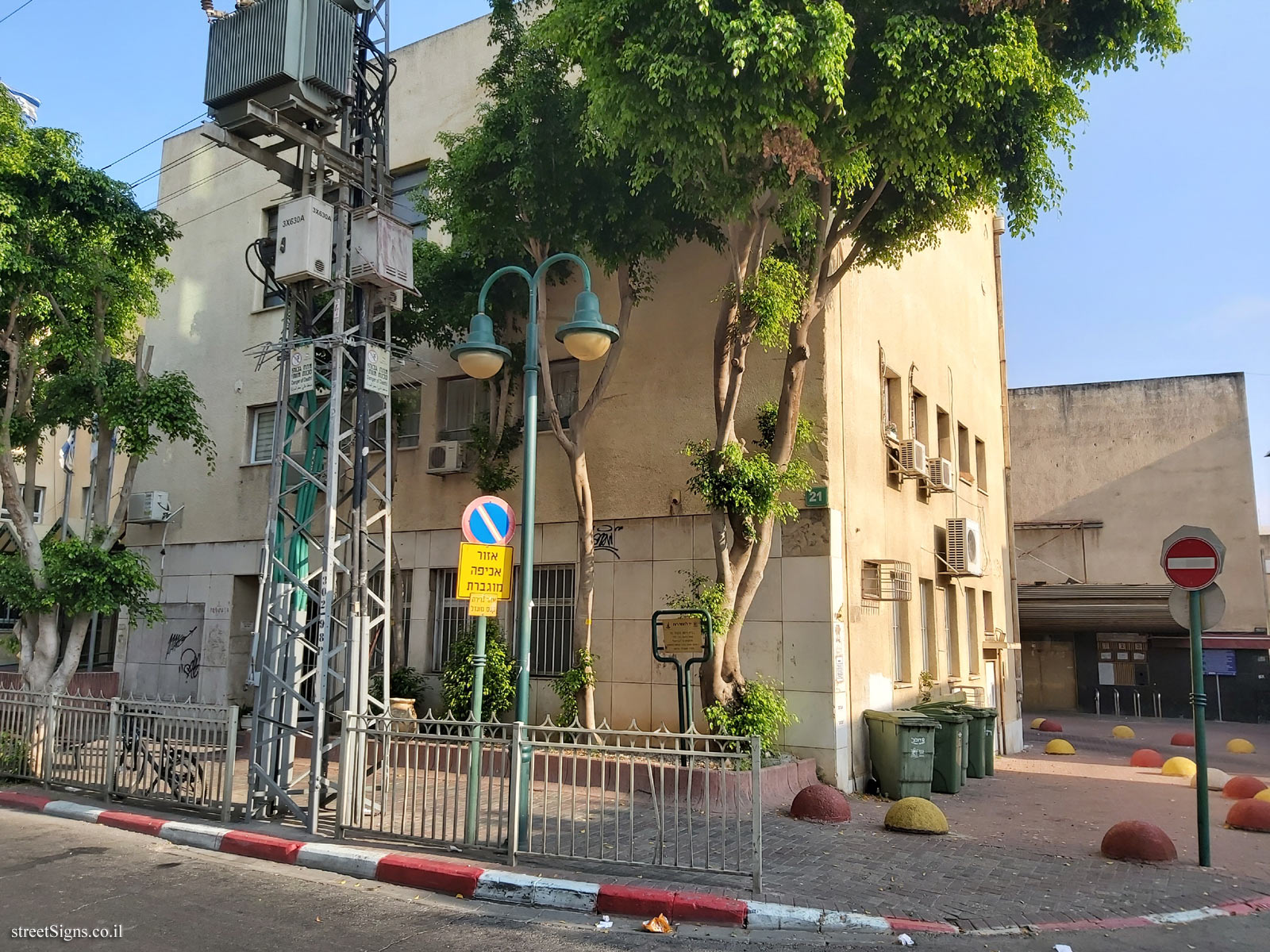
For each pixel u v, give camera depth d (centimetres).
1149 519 3173
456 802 761
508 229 1134
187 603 1748
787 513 1111
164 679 1747
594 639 1279
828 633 1139
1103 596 2844
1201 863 815
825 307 1204
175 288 1897
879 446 1361
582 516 1182
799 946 595
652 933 612
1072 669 3123
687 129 866
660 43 809
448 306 1337
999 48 832
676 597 1223
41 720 1065
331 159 971
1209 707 2939
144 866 746
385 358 966
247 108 920
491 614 795
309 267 912
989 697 1867
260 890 684
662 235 1137
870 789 1177
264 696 902
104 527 1207
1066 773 1507
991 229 2211
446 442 1454
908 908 658
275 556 921
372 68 1041
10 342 1164
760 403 1229
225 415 1772
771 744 1077
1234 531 3062
